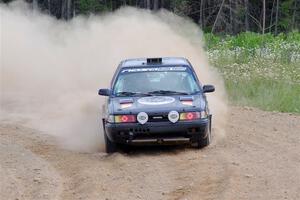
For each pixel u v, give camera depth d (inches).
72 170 1081.4
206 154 1147.3
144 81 1259.8
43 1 6072.8
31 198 912.9
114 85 1267.2
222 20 5423.2
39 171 1077.8
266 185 923.4
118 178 1003.3
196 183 956.6
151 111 1157.1
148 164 1087.6
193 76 1275.8
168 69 1284.4
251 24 6003.9
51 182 1004.6
